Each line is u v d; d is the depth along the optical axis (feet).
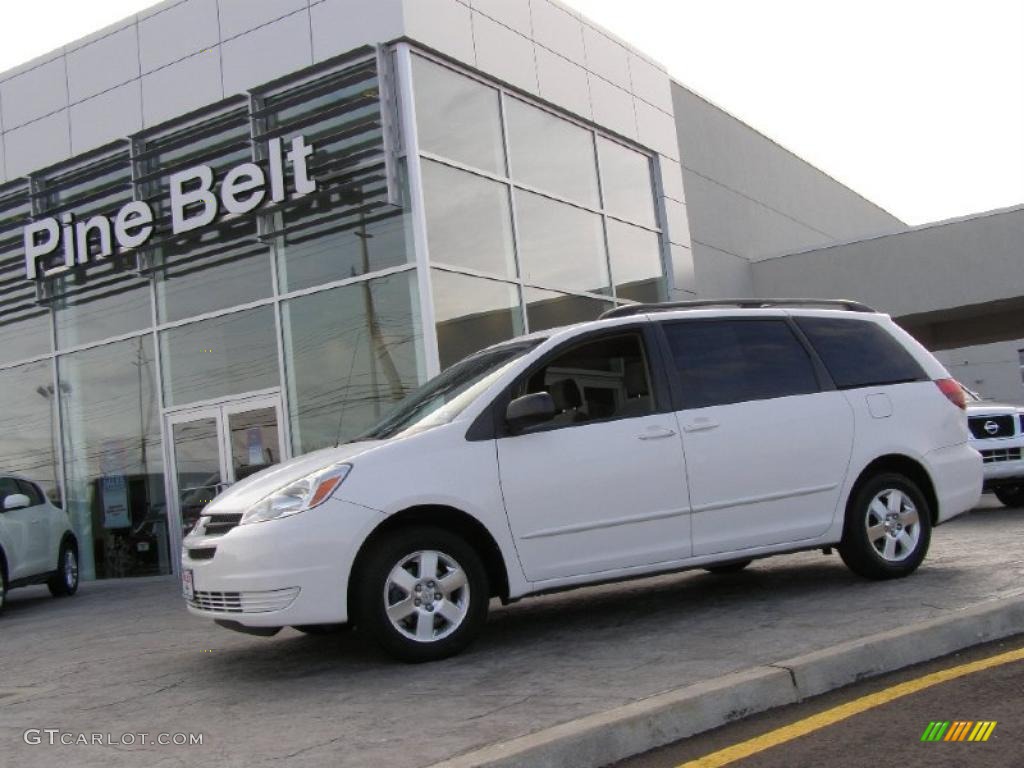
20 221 47.62
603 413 19.81
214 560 17.76
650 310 21.39
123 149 46.19
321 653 20.17
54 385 47.96
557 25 47.98
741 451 20.54
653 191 54.75
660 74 56.44
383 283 39.09
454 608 18.21
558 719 13.44
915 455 22.58
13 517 35.83
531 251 44.52
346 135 39.14
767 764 12.05
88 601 36.37
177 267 44.50
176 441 44.24
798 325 22.45
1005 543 27.20
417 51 39.81
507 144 43.98
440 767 11.76
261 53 41.91
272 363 41.75
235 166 42.01
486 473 18.45
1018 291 60.34
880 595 20.49
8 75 49.14
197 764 13.10
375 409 39.11
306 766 12.56
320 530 17.33
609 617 21.24
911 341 23.88
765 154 72.95
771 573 25.36
